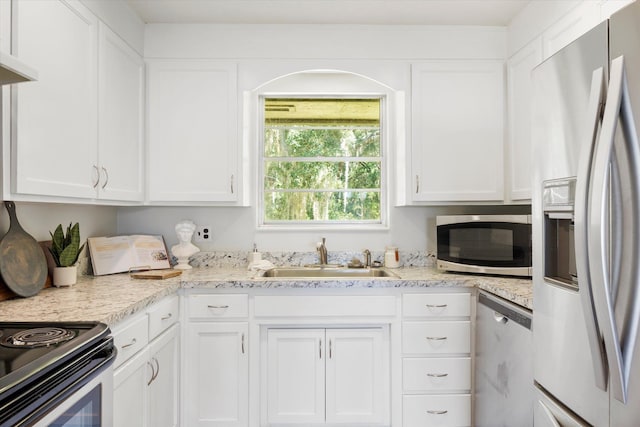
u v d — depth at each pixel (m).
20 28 1.41
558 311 1.15
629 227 0.86
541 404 1.26
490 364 1.92
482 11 2.37
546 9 2.10
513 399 1.67
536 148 1.27
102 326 1.24
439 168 2.51
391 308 2.19
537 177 1.26
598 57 0.98
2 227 1.73
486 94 2.51
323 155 2.93
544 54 2.12
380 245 2.80
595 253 0.89
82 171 1.80
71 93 1.72
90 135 1.87
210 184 2.48
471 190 2.50
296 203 2.91
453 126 2.51
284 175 2.92
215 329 2.18
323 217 2.91
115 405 1.48
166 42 2.49
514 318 1.67
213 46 2.51
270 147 2.91
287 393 2.21
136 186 2.38
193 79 2.48
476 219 2.27
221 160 2.49
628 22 0.88
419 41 2.53
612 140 0.87
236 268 2.70
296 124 2.91
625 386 0.86
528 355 1.54
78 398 1.04
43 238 1.97
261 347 2.21
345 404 2.22
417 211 2.81
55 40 1.60
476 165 2.50
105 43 2.01
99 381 1.15
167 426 2.02
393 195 2.80
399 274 2.39
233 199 2.48
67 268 1.95
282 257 2.76
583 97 1.03
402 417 2.19
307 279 2.20
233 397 2.18
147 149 2.47
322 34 2.53
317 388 2.21
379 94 2.86
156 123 2.47
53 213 2.05
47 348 1.04
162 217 2.76
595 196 0.89
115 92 2.12
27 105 1.44
